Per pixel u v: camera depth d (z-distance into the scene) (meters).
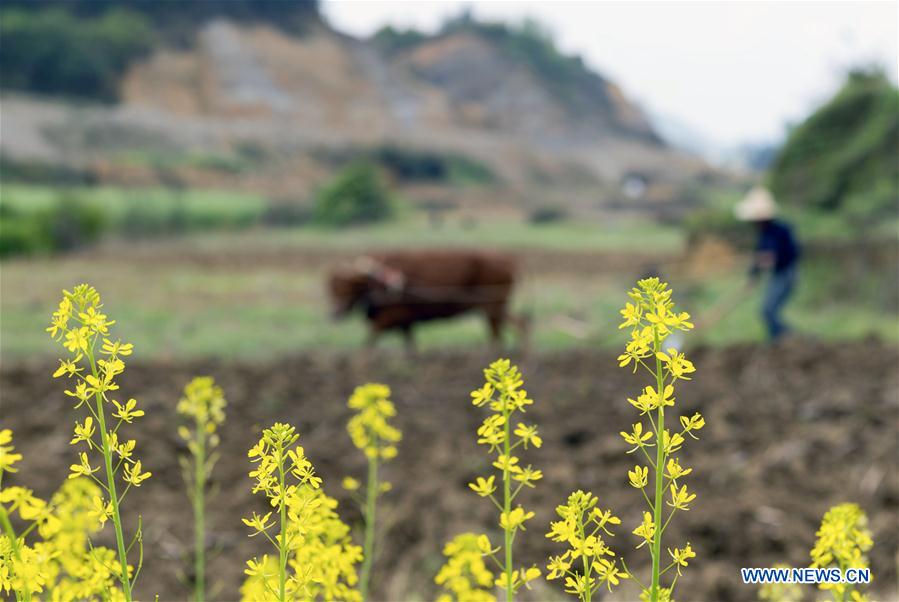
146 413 11.02
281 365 14.85
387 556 7.05
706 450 9.69
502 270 18.50
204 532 7.41
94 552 2.53
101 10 178.50
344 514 7.75
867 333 18.17
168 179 116.94
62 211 50.56
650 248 58.03
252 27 188.38
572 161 171.25
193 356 16.73
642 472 2.14
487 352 16.81
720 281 26.92
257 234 66.38
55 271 35.25
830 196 27.97
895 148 27.28
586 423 10.64
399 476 8.86
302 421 10.94
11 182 98.56
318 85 181.00
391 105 186.00
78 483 2.88
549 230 81.00
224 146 140.12
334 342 20.14
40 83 151.62
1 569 2.19
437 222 86.50
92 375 2.10
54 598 2.54
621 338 18.59
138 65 165.50
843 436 9.87
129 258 43.91
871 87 28.61
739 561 7.09
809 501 8.22
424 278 18.30
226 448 9.73
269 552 7.05
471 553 3.00
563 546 7.13
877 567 6.65
